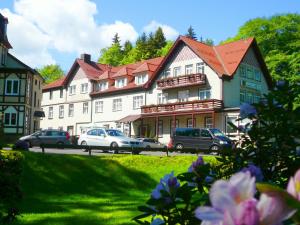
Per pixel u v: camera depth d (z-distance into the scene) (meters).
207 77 37.66
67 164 16.09
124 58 83.62
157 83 41.25
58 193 13.94
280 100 2.81
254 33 47.19
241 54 38.84
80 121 50.12
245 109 2.81
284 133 2.66
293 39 44.88
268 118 2.74
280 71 43.62
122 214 9.61
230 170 2.66
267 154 2.65
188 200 1.86
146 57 82.62
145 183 16.16
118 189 15.36
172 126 40.56
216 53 40.78
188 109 37.72
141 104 43.28
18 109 40.56
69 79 52.47
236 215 0.76
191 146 29.45
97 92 47.72
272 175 2.61
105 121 47.03
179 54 40.31
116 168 16.73
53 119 54.25
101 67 52.97
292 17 45.31
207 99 36.31
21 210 9.93
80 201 12.35
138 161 17.39
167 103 39.44
